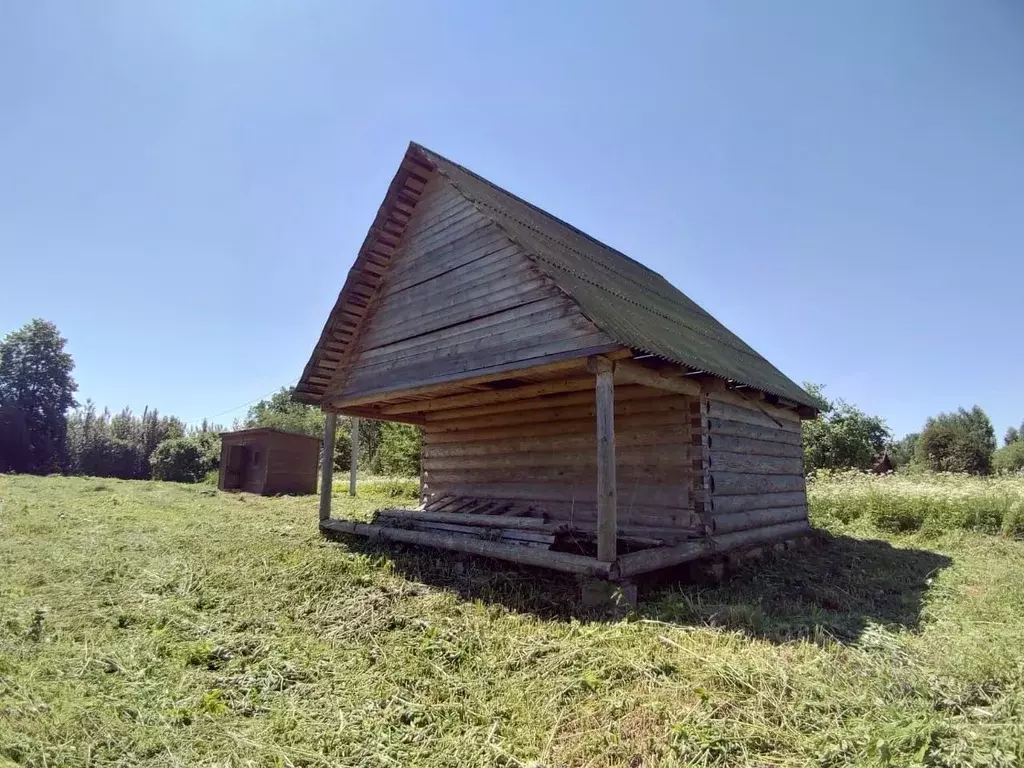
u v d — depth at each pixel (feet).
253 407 166.61
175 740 10.98
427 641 15.92
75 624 17.13
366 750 10.78
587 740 10.77
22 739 10.55
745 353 39.24
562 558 20.02
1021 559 28.84
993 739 9.64
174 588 21.18
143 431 130.72
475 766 10.25
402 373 29.66
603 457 19.51
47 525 33.68
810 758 9.59
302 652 15.52
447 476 37.24
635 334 20.42
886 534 38.81
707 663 13.21
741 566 25.27
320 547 28.58
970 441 124.98
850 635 15.64
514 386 29.22
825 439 83.97
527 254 22.86
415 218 30.91
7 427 121.49
